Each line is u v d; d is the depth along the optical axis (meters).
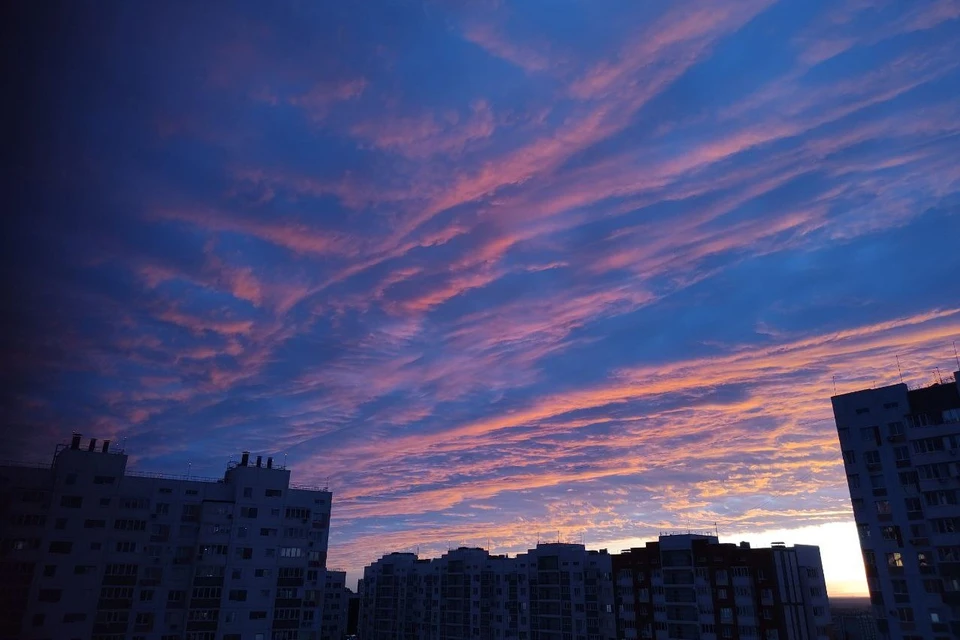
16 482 76.88
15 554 75.00
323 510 97.00
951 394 71.19
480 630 135.38
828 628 94.62
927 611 67.12
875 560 72.12
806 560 97.50
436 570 153.00
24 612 74.06
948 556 67.00
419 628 154.12
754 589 92.12
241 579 86.81
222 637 83.31
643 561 106.62
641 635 103.69
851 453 76.62
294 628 88.50
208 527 87.00
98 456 82.00
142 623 80.50
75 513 79.19
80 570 78.06
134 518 83.31
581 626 115.00
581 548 123.81
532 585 126.12
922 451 71.38
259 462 96.81
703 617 95.81
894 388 75.31
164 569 83.56
